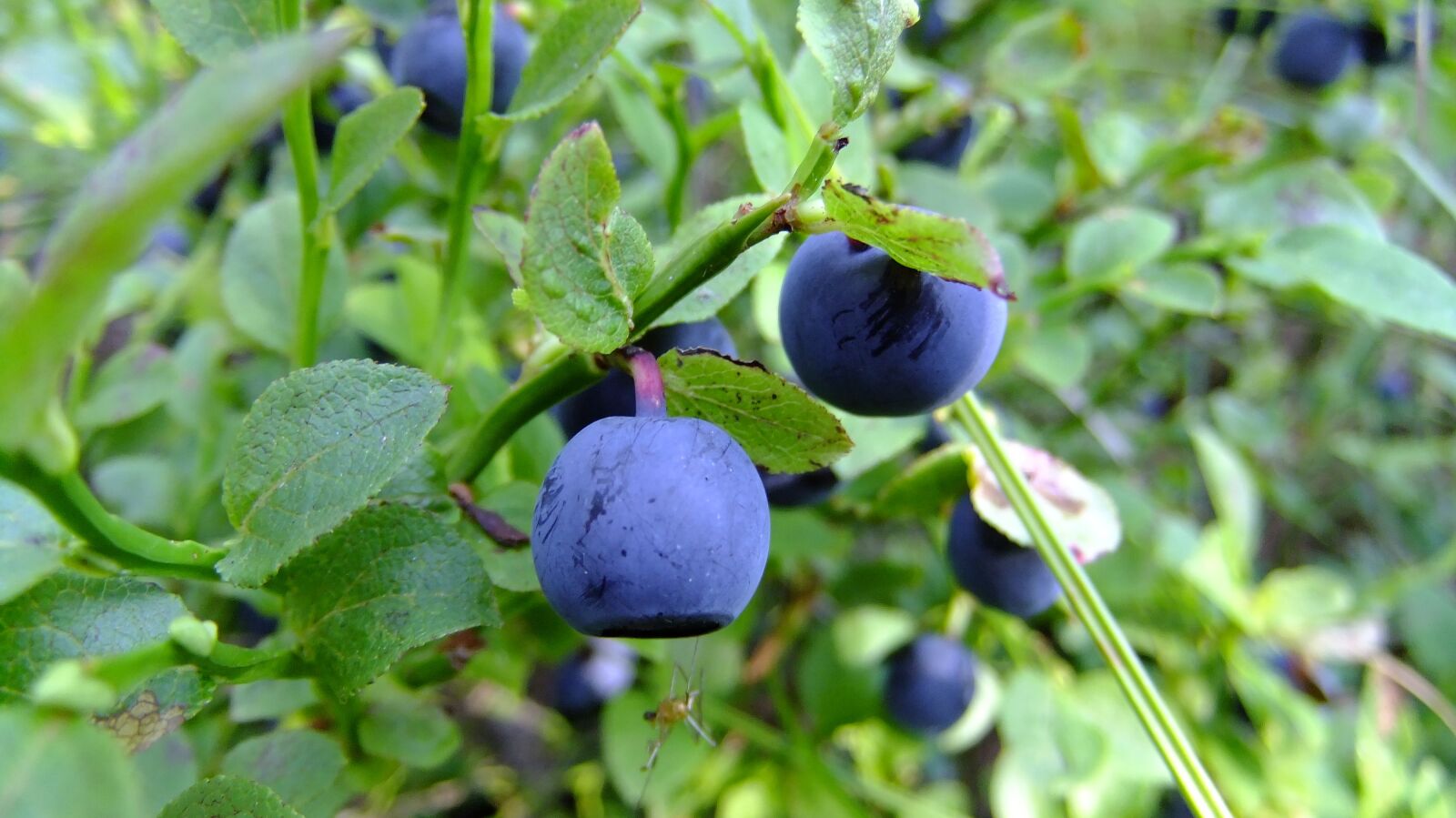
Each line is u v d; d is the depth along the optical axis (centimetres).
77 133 12
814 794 10
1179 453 15
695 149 8
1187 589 11
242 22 6
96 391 8
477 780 12
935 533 9
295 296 8
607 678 10
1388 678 11
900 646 10
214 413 9
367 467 5
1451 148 13
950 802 12
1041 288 11
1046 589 7
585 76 6
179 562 5
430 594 5
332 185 6
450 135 8
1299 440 17
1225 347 17
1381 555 17
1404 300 8
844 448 5
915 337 5
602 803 11
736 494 5
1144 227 9
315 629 5
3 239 13
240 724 8
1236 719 11
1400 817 10
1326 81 12
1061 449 13
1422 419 17
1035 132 14
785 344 6
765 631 12
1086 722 9
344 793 6
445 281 7
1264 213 10
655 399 5
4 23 13
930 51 13
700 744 9
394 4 8
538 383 5
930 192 9
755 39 7
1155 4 14
